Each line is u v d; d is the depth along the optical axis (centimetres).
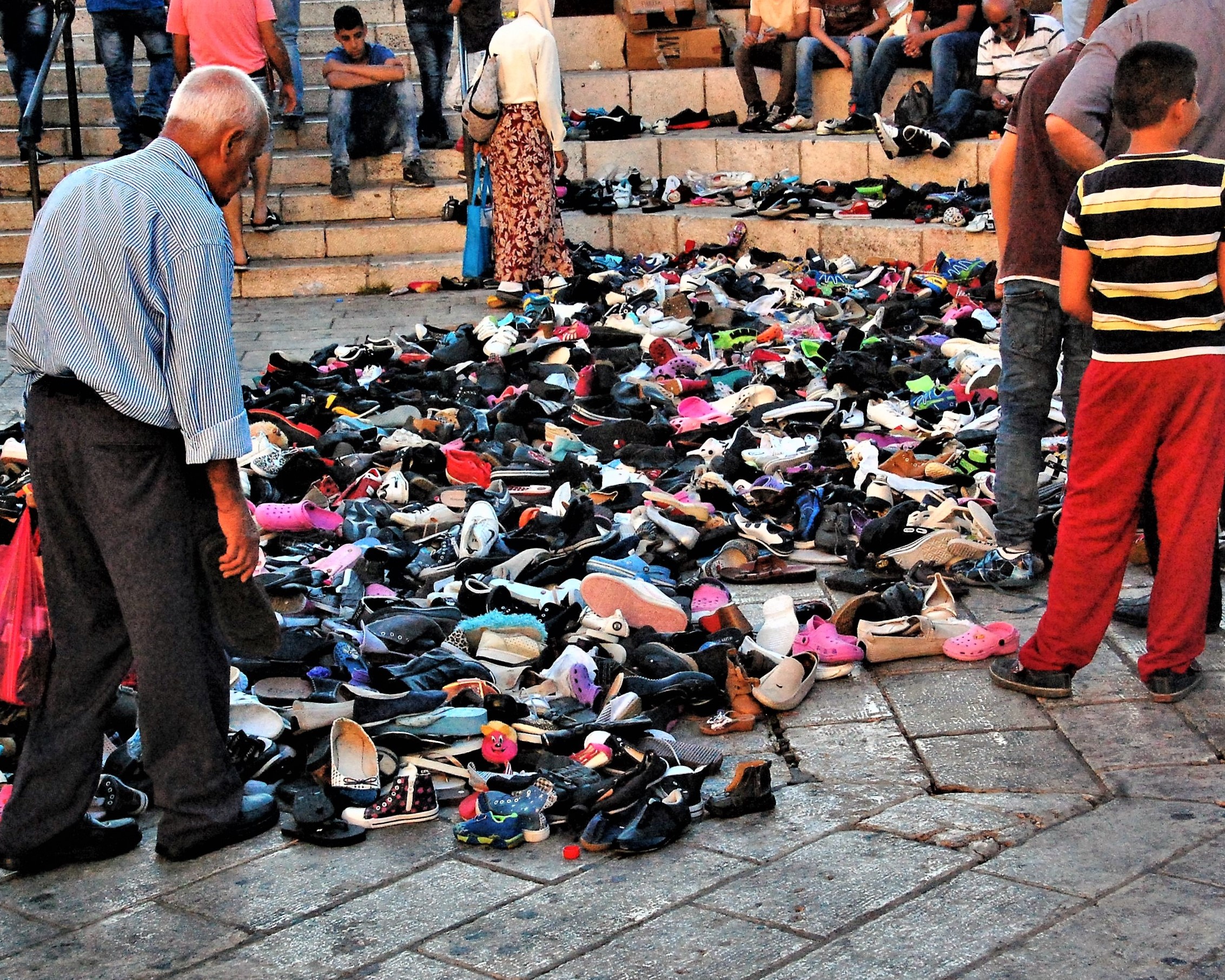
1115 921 312
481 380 853
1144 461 411
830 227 1145
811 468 683
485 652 475
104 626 361
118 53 1241
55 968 319
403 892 346
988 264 1023
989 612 525
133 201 333
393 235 1261
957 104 1191
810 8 1341
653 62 1476
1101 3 599
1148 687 435
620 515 629
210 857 369
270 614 373
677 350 893
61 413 343
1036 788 384
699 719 450
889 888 332
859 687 464
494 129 1092
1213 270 393
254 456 668
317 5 1484
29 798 361
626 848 358
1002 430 545
